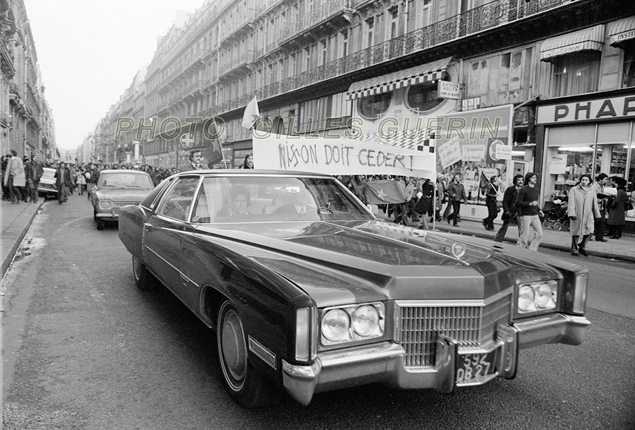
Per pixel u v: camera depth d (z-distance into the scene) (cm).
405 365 244
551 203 1606
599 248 1127
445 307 250
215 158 1177
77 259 757
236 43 4334
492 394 319
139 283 561
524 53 1688
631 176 1385
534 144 1655
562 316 300
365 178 1855
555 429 275
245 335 258
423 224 1351
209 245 316
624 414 295
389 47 2302
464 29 1891
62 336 408
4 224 1061
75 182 3073
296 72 3259
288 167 881
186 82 5950
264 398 275
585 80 1512
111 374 335
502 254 325
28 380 323
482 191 1792
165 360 361
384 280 245
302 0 3159
